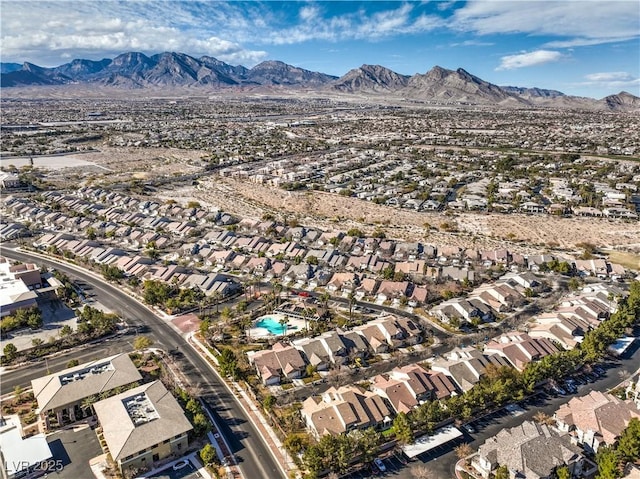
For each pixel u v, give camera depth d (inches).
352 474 3164.4
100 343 4751.5
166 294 5615.2
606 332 4761.3
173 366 4360.2
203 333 4877.0
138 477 3097.9
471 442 3472.0
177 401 3703.3
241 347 4702.3
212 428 3575.3
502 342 4739.2
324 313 5378.9
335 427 3462.1
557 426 3636.8
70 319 5216.5
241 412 3779.5
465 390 4052.7
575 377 4320.9
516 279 6245.1
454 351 4584.2
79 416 3661.4
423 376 4040.4
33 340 4606.3
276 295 5772.6
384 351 4694.9
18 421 3595.0
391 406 3767.2
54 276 6151.6
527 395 4033.0
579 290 6136.8
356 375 4318.4
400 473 3174.2
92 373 4001.0
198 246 7268.7
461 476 3152.1
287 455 3324.3
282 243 7588.6
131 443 3127.5
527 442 3196.4
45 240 7632.9
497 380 3971.5
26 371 4252.0
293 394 4018.2
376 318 5315.0
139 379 3959.2
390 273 6259.8
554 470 3085.6
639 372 4394.7
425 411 3560.5
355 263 6732.3
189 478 3100.4
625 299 5620.1
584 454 3415.4
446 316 5305.1
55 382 3772.1
